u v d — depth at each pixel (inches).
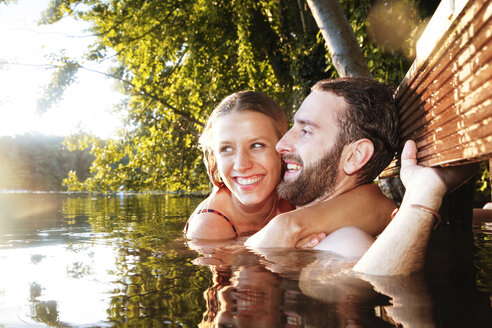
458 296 34.3
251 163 69.6
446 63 39.8
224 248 65.7
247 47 328.5
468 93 34.4
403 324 27.5
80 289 41.5
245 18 324.5
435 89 44.1
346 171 62.0
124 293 39.2
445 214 91.7
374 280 40.4
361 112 60.6
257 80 342.6
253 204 71.7
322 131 61.7
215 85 361.1
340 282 39.7
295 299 34.0
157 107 397.4
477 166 47.8
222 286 39.7
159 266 53.1
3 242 84.3
